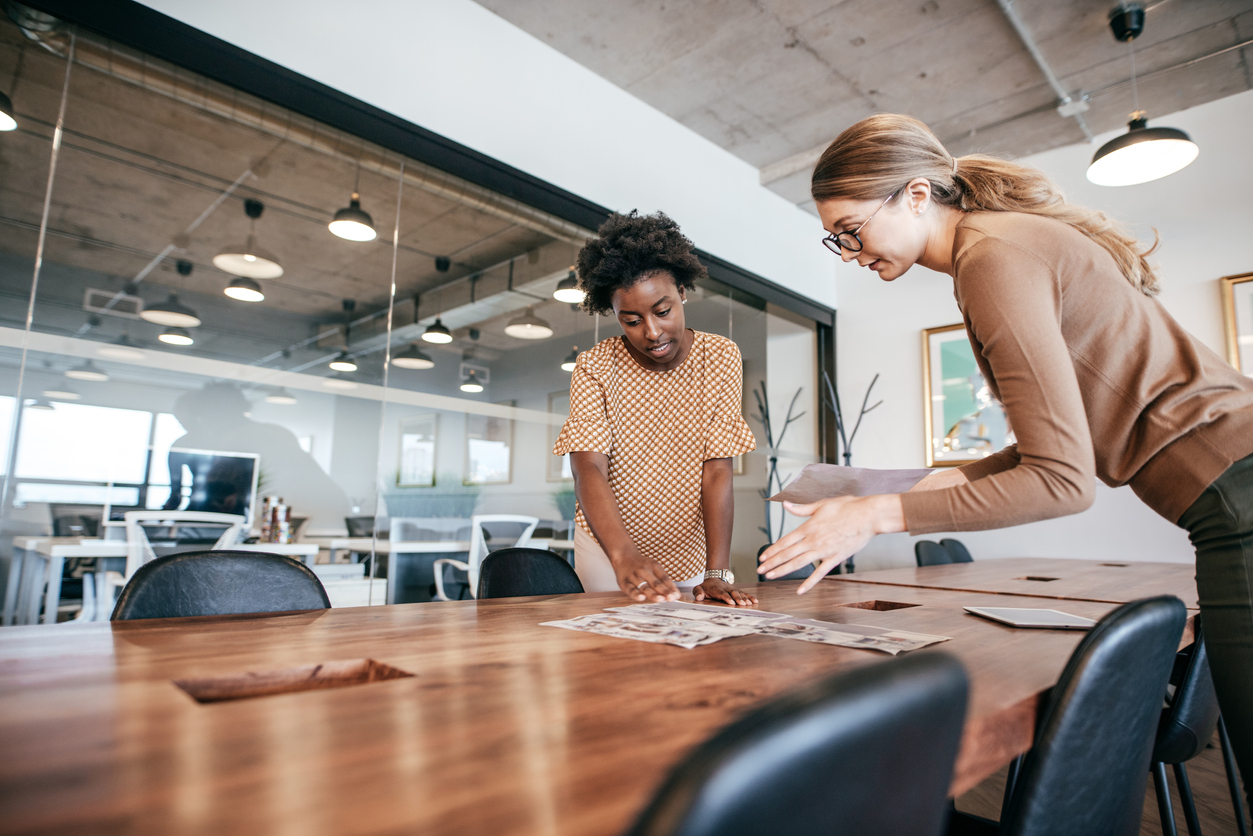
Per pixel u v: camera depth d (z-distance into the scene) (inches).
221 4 90.4
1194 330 147.5
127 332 95.9
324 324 119.9
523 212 130.5
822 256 205.6
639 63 139.7
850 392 201.0
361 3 104.9
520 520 133.0
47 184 87.7
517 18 126.1
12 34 80.3
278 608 49.4
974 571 105.7
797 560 35.3
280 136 102.6
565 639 35.6
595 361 66.8
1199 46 133.2
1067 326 35.4
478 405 129.7
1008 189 38.1
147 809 13.5
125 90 89.6
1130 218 158.2
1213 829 71.1
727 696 24.0
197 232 105.3
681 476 66.4
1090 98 150.4
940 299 188.1
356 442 116.8
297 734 18.9
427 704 22.5
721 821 10.0
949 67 141.9
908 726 13.3
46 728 19.0
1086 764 25.1
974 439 176.6
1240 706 33.9
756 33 131.7
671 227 61.2
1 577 79.6
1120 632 24.1
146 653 30.3
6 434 82.3
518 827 13.2
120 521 91.0
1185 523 36.0
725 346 67.4
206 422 102.6
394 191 119.6
